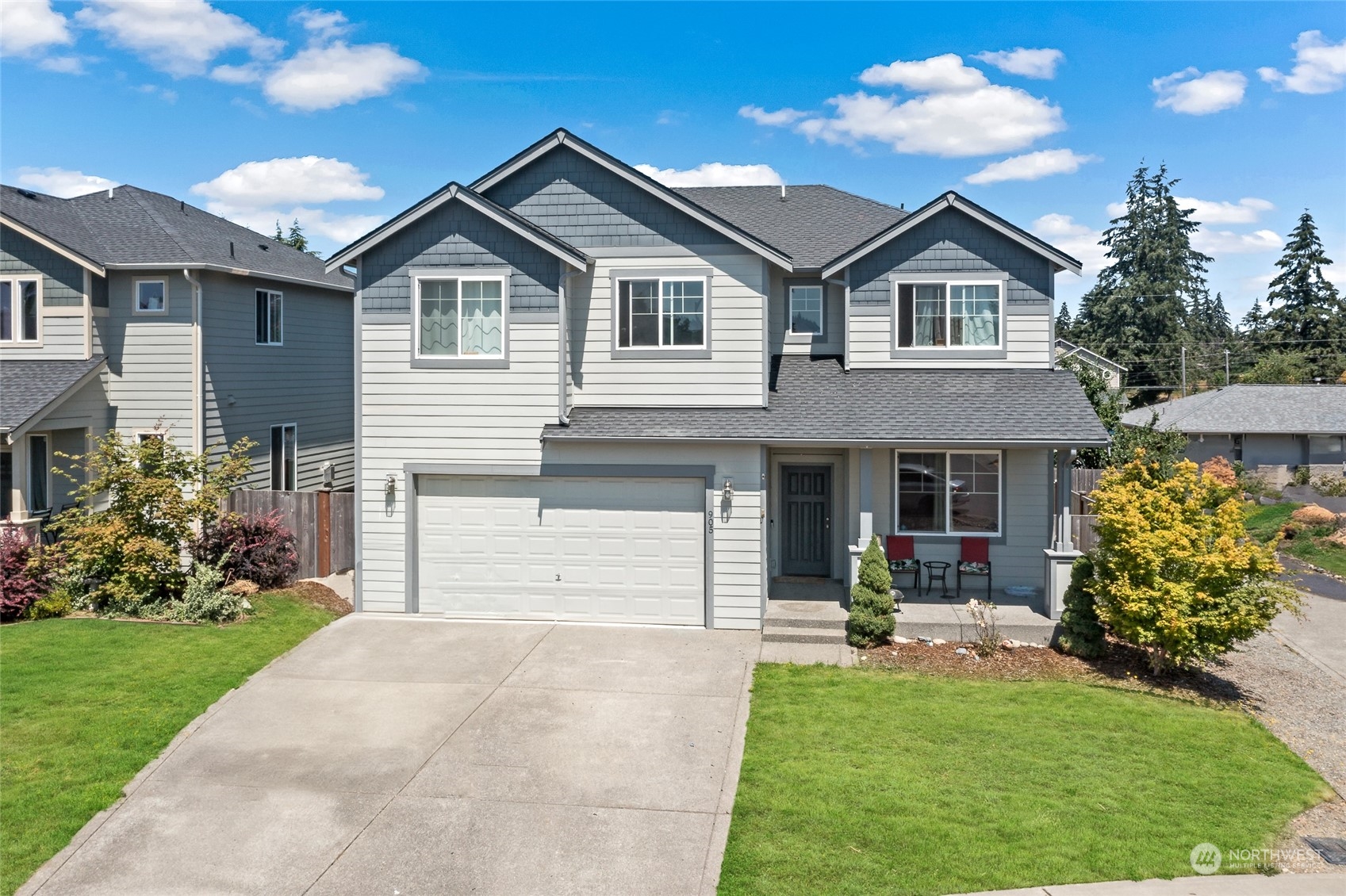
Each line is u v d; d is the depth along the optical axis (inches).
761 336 629.9
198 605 595.2
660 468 617.3
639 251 638.5
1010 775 392.5
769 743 424.8
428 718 458.6
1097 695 494.3
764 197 876.0
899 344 680.4
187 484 800.9
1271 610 501.7
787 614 599.8
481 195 642.2
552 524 631.2
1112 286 2706.7
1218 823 355.3
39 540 729.0
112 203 932.6
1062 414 605.3
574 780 392.8
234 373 863.1
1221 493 530.6
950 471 656.4
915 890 307.7
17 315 807.1
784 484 693.3
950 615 596.4
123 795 378.0
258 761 409.4
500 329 624.4
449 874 325.4
